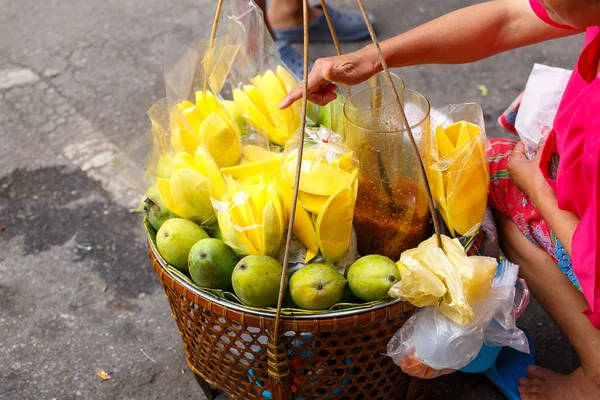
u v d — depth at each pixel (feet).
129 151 4.76
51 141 8.67
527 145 5.22
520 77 9.34
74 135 8.75
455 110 4.93
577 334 4.84
